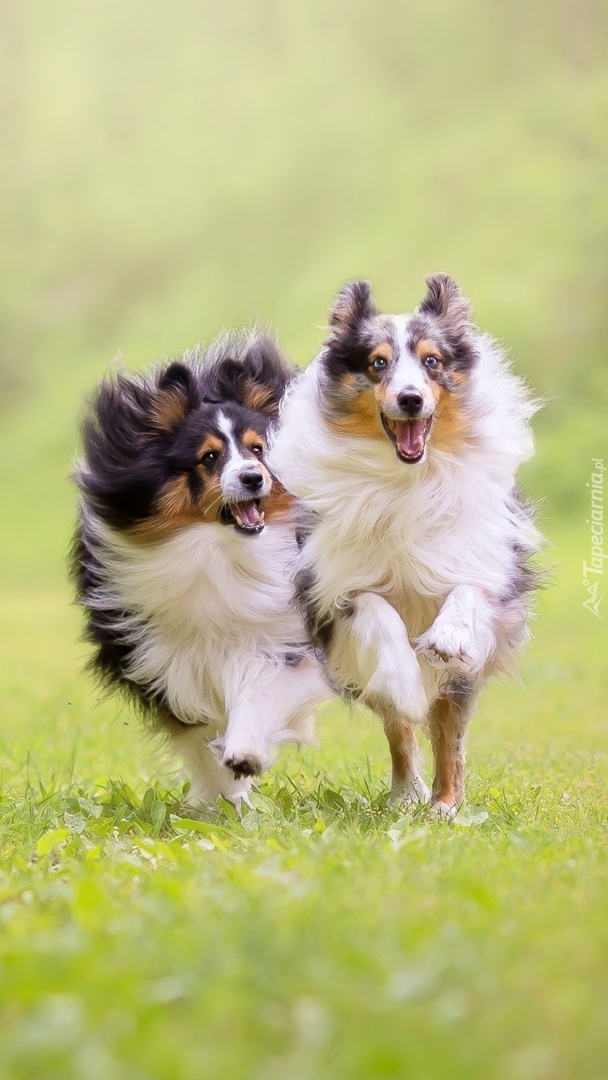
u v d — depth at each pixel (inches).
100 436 437.1
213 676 425.1
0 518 1989.4
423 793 420.5
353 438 376.2
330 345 382.0
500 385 394.3
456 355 381.4
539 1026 179.3
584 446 1630.2
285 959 202.5
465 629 364.2
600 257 1987.0
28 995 191.3
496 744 558.9
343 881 260.1
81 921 232.8
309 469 382.6
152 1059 167.3
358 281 386.0
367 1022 181.2
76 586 459.5
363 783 453.4
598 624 1052.5
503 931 219.6
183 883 266.1
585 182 2194.9
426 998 189.3
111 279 2790.4
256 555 420.8
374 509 376.8
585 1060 169.3
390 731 416.8
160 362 465.1
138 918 233.3
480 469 382.6
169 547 421.7
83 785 457.1
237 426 424.2
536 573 414.6
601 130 2295.8
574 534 1445.6
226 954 203.0
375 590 387.2
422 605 389.1
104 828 364.2
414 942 211.5
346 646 389.4
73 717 654.5
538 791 420.2
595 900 243.0
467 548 381.4
